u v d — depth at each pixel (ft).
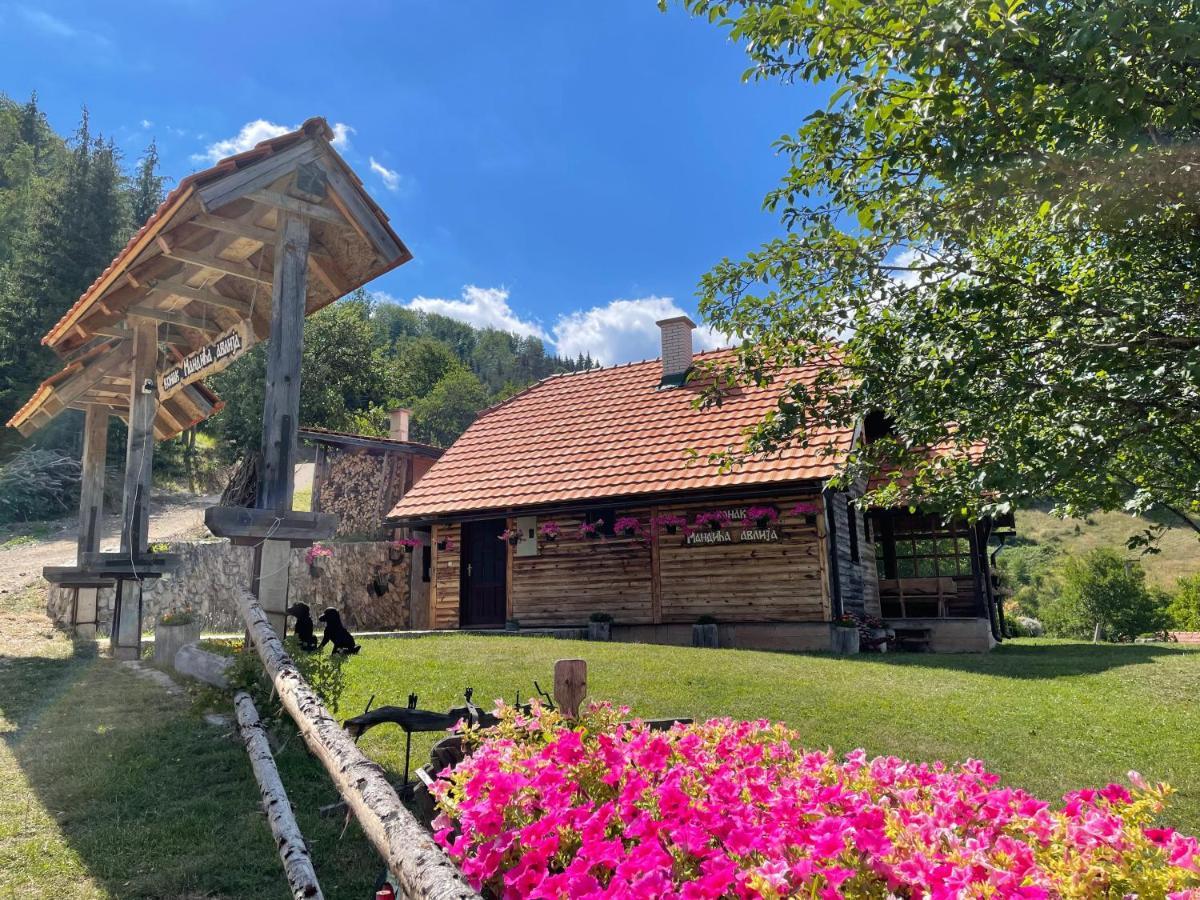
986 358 13.71
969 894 7.02
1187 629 113.39
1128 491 14.89
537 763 10.78
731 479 46.80
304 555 58.13
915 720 25.04
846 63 12.98
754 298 16.66
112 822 15.94
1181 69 10.91
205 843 15.07
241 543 23.20
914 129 13.23
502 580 57.06
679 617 48.57
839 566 47.65
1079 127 11.82
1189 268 14.02
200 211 24.76
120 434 110.11
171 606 49.75
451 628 56.95
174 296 33.71
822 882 7.44
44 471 87.81
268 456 23.89
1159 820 17.69
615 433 58.44
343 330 161.99
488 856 8.69
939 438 15.37
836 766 12.16
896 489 17.66
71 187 124.57
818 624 44.75
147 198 186.60
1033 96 12.09
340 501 78.79
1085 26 10.16
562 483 54.13
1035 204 13.24
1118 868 7.65
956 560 62.28
